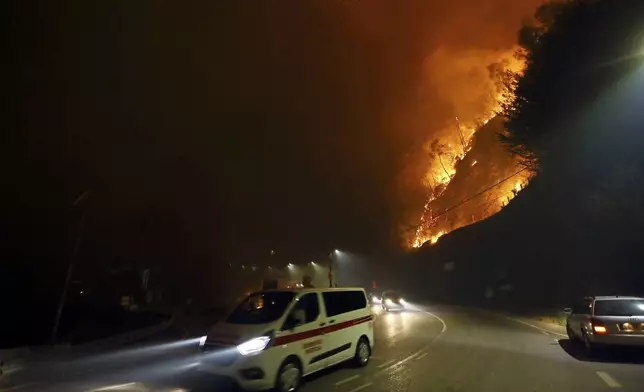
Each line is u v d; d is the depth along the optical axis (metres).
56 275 24.69
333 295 11.45
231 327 9.62
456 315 31.45
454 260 68.69
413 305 48.94
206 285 43.12
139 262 36.81
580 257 33.50
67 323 23.03
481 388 9.27
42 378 11.09
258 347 8.97
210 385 10.06
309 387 9.63
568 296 34.91
